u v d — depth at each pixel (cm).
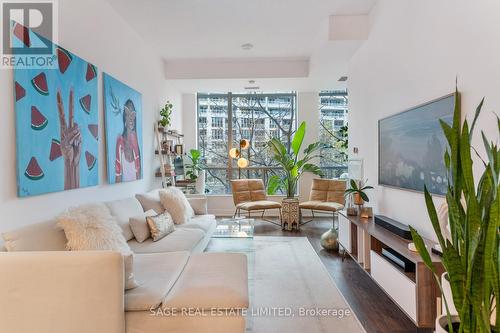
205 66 546
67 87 251
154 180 484
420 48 257
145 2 334
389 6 315
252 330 218
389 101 318
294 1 340
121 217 295
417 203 264
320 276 318
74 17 268
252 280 307
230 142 688
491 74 179
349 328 221
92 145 291
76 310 160
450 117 215
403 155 285
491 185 115
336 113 677
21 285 158
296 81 568
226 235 355
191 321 174
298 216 543
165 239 304
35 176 214
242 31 415
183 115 683
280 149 575
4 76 194
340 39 377
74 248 193
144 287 185
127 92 374
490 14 179
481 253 116
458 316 129
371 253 278
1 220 190
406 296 211
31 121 212
